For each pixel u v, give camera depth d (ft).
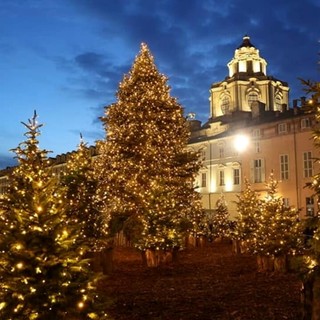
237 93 210.18
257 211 69.36
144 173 93.61
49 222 26.81
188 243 97.19
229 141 180.96
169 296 40.34
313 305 28.22
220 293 40.93
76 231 28.32
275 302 36.17
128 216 89.10
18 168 48.55
